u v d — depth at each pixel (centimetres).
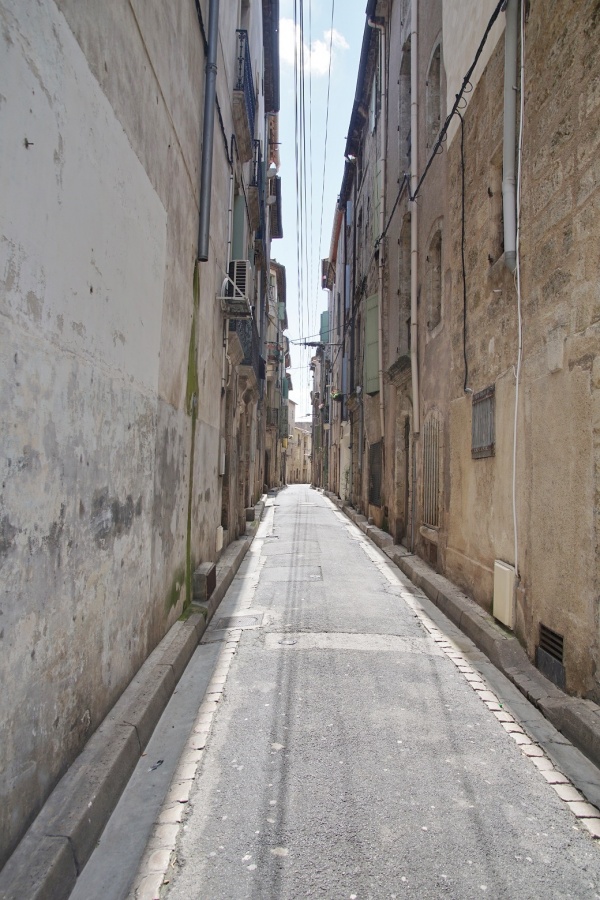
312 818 274
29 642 225
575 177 402
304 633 570
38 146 224
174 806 282
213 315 733
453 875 237
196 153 584
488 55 609
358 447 1819
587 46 388
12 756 213
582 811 286
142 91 375
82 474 281
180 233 515
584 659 379
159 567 463
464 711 397
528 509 479
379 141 1431
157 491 448
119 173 330
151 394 418
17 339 209
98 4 289
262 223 1492
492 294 585
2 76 194
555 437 425
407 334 1093
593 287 375
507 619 512
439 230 830
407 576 873
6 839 208
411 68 1009
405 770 320
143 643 415
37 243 224
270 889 227
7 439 203
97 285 297
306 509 2153
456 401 718
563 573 411
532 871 242
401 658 503
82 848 233
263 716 384
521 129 500
